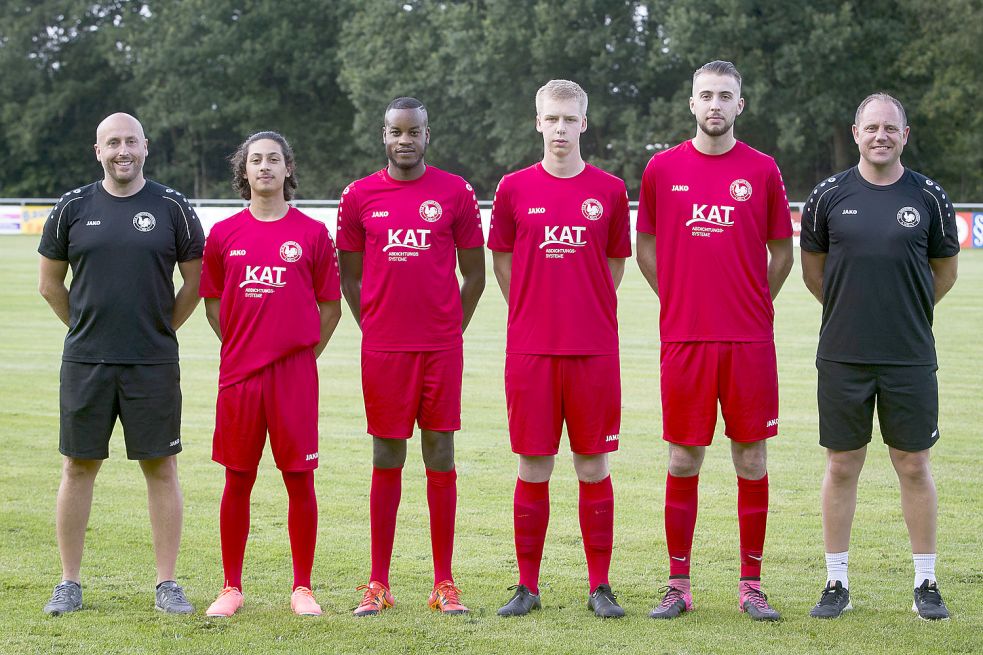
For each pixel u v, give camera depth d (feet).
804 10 129.18
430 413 16.85
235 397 16.55
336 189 166.71
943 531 20.45
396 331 16.71
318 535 20.44
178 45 160.04
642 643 14.88
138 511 21.79
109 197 16.60
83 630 15.23
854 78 131.54
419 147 16.71
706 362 16.56
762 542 16.63
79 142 173.58
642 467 25.75
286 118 166.40
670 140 134.41
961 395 34.04
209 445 27.71
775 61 131.75
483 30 139.85
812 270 17.25
